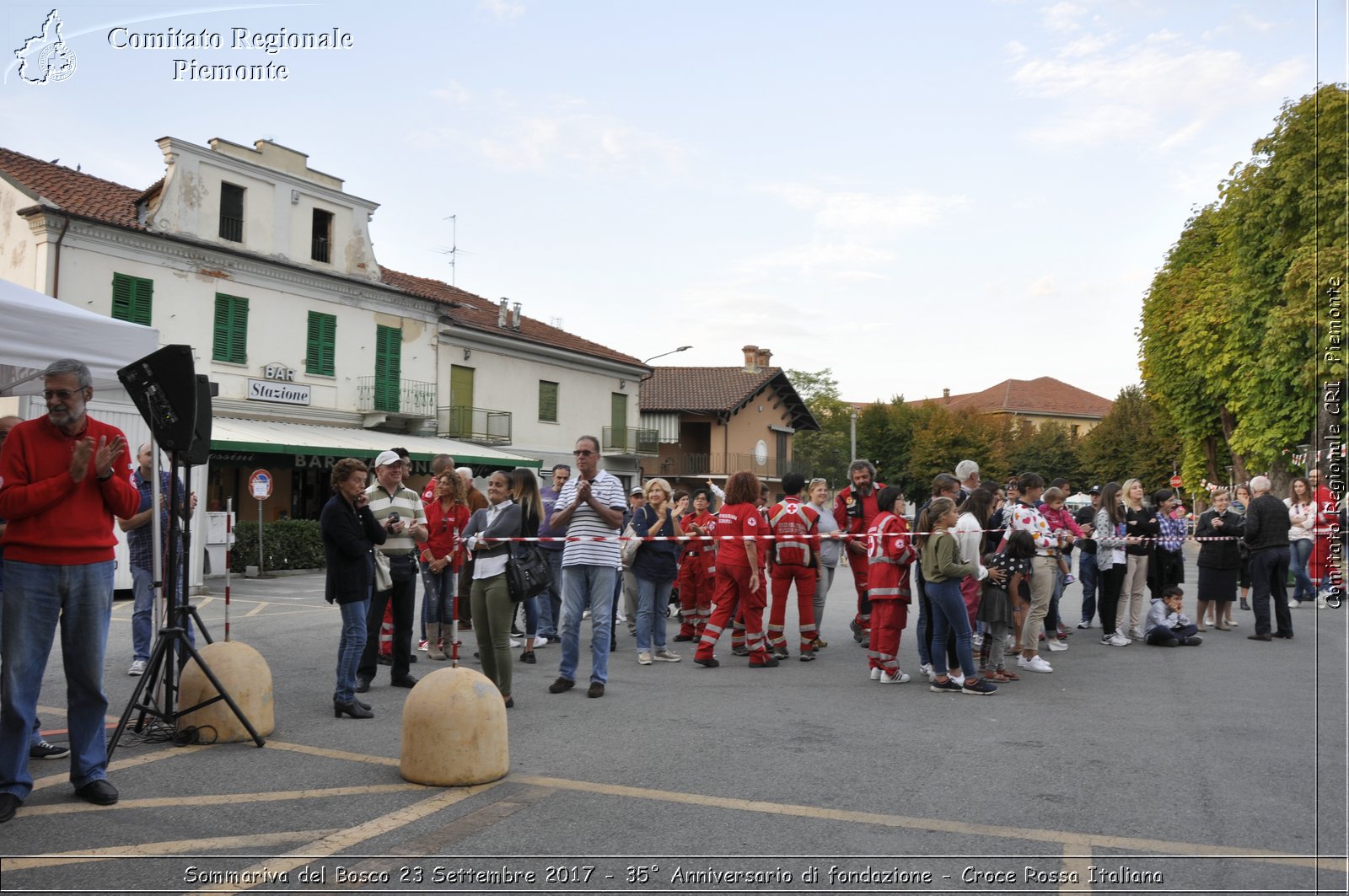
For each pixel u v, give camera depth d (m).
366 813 4.88
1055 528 11.10
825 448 79.44
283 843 4.45
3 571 4.91
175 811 4.91
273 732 6.61
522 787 5.34
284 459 25.58
